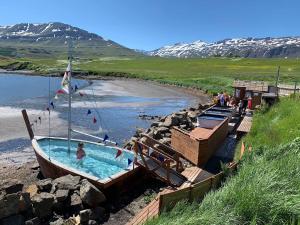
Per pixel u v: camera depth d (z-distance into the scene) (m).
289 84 61.28
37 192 14.75
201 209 10.55
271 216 9.71
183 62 179.38
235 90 39.78
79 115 39.56
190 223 9.34
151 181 17.52
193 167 18.23
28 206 13.04
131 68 146.00
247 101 37.97
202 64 161.75
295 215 9.77
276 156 14.59
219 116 26.94
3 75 114.94
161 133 26.81
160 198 11.45
